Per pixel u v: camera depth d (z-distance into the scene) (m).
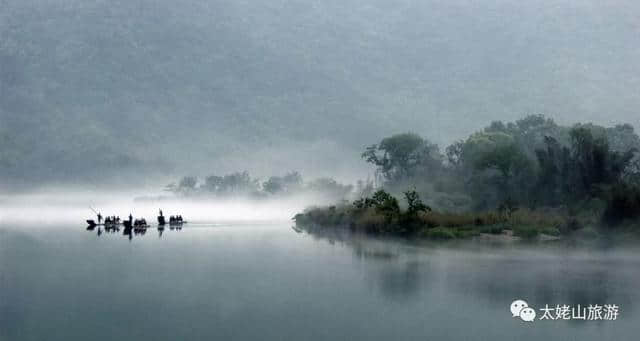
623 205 67.88
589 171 85.31
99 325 30.47
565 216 75.44
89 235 86.94
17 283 42.25
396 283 41.00
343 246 66.56
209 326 30.23
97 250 63.84
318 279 43.16
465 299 35.69
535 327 29.86
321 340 27.88
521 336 28.42
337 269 47.75
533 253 56.47
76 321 31.28
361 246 66.12
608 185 80.81
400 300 35.59
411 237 76.00
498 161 106.38
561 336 28.27
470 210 100.44
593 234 66.38
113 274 46.19
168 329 29.70
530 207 86.94
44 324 30.69
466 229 75.38
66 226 112.06
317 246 67.00
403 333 28.89
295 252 60.50
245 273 46.22
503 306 33.94
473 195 108.56
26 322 31.09
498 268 47.44
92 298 36.97
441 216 81.50
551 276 42.88
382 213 85.81
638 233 62.94
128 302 35.69
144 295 37.69
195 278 44.12
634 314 32.12
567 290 37.84
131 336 28.56
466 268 47.34
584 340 27.75
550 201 89.50
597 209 74.56
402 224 79.50
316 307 34.19
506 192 103.38
